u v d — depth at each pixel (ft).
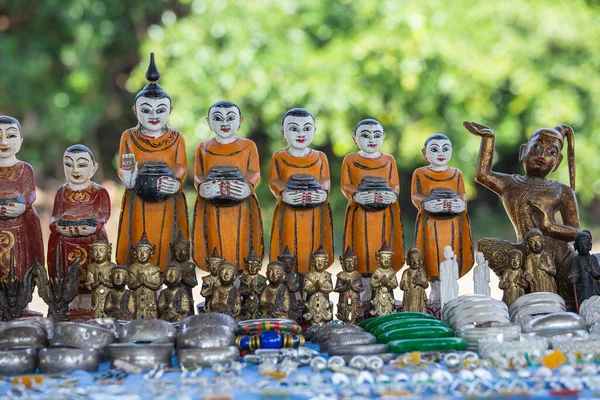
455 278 35.47
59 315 34.96
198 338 29.53
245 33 71.31
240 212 37.58
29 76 76.89
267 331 30.78
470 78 71.20
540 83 71.97
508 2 71.77
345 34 72.79
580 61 73.77
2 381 27.43
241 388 26.48
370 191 37.45
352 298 35.55
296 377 26.99
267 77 70.54
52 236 36.70
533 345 29.25
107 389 26.12
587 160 73.61
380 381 26.96
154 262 37.35
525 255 36.83
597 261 36.27
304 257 37.68
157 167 36.68
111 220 73.67
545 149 38.11
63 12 75.87
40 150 80.89
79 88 78.43
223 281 34.45
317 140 72.23
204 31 72.38
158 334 30.04
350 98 70.38
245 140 38.19
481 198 84.79
